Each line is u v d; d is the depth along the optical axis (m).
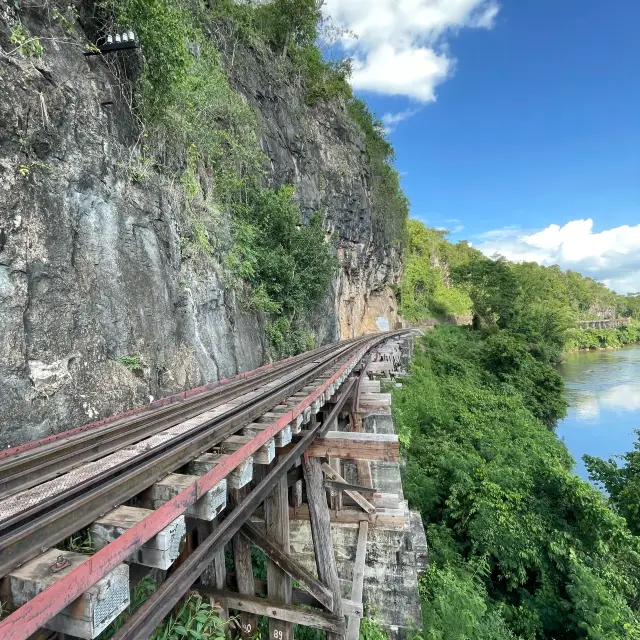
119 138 7.18
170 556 2.36
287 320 15.74
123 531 2.12
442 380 28.95
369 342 20.25
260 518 6.18
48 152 5.56
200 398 6.19
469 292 48.91
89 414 5.49
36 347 4.96
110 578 1.91
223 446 3.60
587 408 34.81
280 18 24.39
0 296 4.59
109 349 6.20
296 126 23.67
